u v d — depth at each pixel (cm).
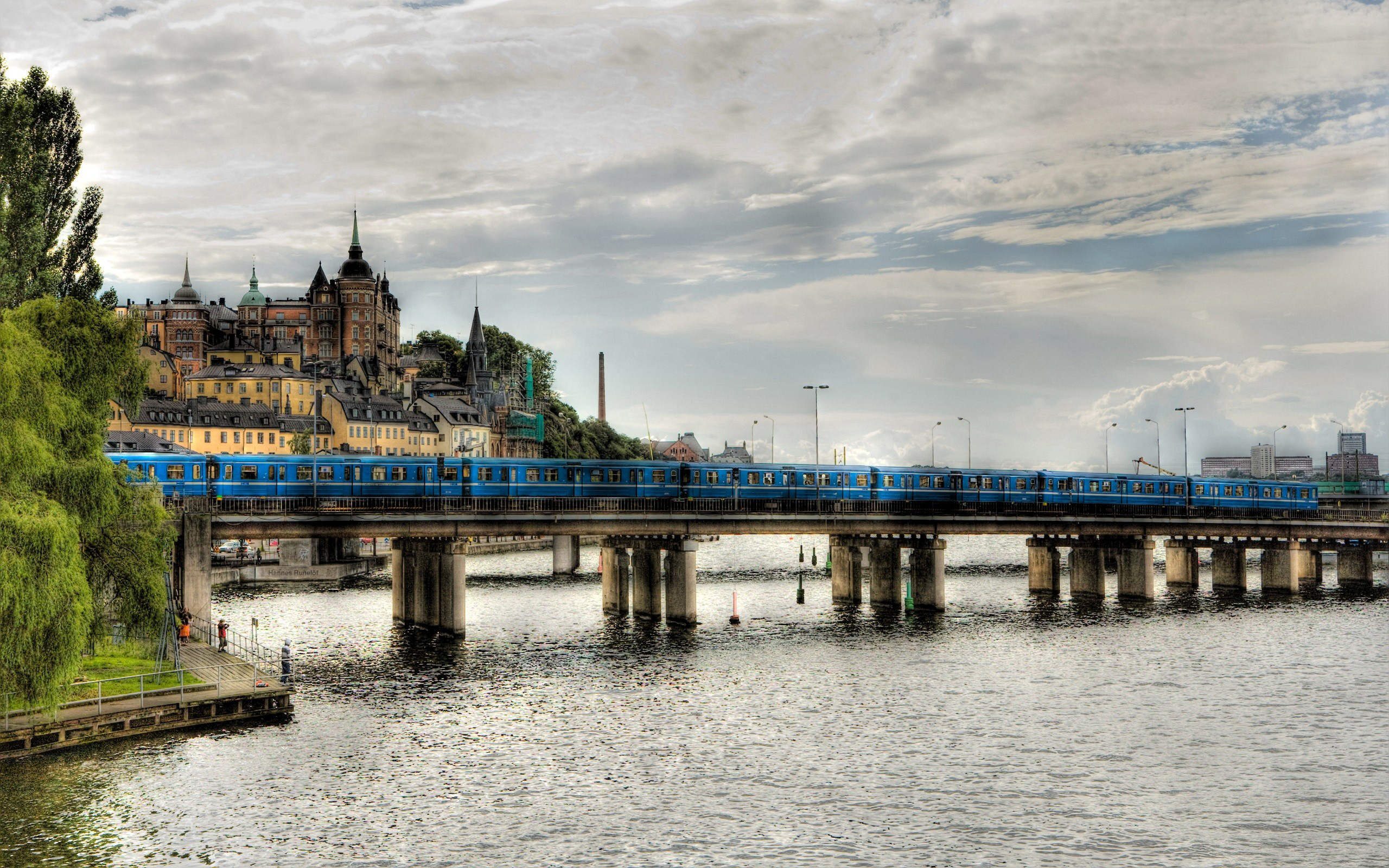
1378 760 6256
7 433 5588
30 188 8169
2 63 8550
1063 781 5878
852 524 11294
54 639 5444
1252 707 7381
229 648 8600
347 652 9144
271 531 9219
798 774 5950
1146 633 10319
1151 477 14125
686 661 8831
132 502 6450
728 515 10812
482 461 10850
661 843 5009
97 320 6562
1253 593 13600
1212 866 4847
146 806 5238
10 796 5309
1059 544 13125
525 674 8300
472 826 5169
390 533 9656
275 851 4828
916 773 5988
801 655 9112
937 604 11694
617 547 11550
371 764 5978
